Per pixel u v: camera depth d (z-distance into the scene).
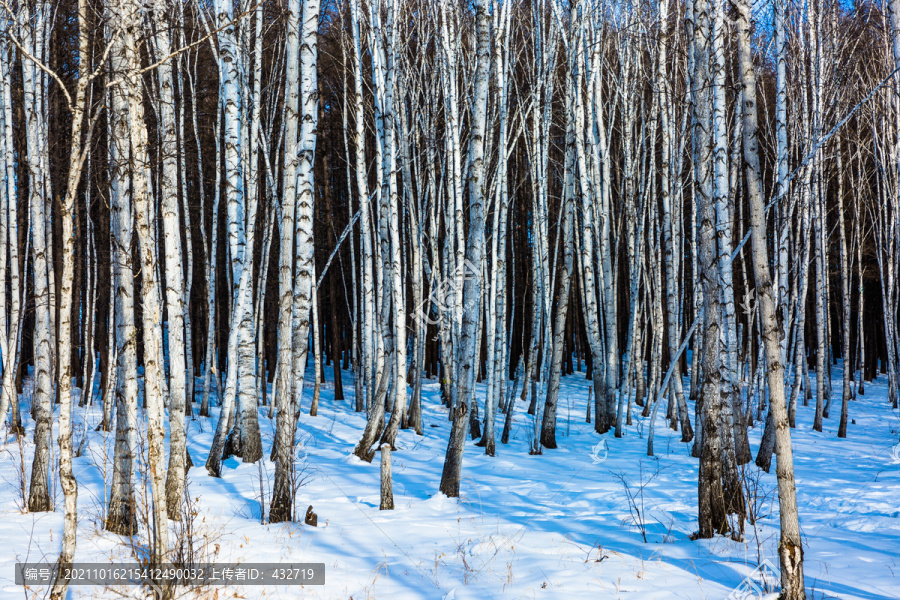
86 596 5.34
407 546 7.21
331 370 29.94
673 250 17.20
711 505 7.40
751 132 5.50
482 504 9.66
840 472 12.18
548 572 6.11
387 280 16.44
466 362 10.14
